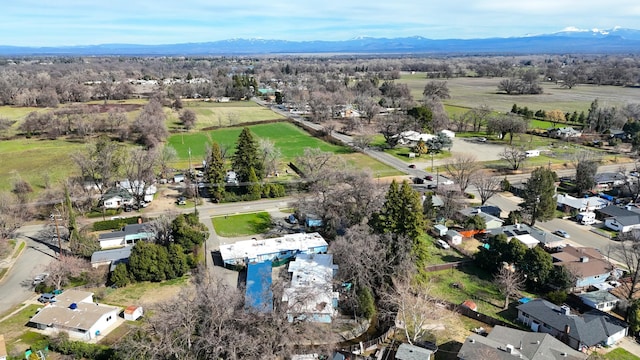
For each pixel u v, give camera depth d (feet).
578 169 364.17
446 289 227.61
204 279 232.73
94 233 290.56
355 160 451.94
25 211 309.01
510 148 497.05
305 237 272.72
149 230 270.67
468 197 356.18
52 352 177.27
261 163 374.43
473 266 252.62
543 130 589.32
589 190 367.66
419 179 380.37
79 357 174.50
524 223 307.37
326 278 215.72
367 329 198.39
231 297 176.35
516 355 163.12
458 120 620.49
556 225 308.19
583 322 185.98
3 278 236.02
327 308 194.90
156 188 372.38
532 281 228.02
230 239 283.59
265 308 179.63
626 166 436.76
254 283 216.95
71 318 191.01
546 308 196.95
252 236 288.10
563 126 612.29
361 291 204.74
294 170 421.59
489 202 348.59
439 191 344.08
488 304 215.51
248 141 363.15
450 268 249.14
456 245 276.41
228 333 158.10
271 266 240.94
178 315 164.45
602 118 570.87
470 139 552.82
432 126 575.79
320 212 287.48
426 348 178.19
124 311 203.00
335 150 492.54
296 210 313.32
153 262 232.53
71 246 256.73
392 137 498.69
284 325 168.76
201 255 260.62
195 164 436.76
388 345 185.06
